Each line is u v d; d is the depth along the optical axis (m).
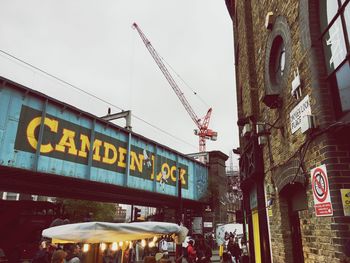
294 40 5.08
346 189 3.53
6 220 16.64
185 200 29.84
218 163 36.38
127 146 21.41
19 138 14.19
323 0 4.16
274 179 6.33
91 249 7.07
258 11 7.91
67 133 16.67
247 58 8.78
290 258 5.63
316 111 4.08
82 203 33.59
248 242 9.51
